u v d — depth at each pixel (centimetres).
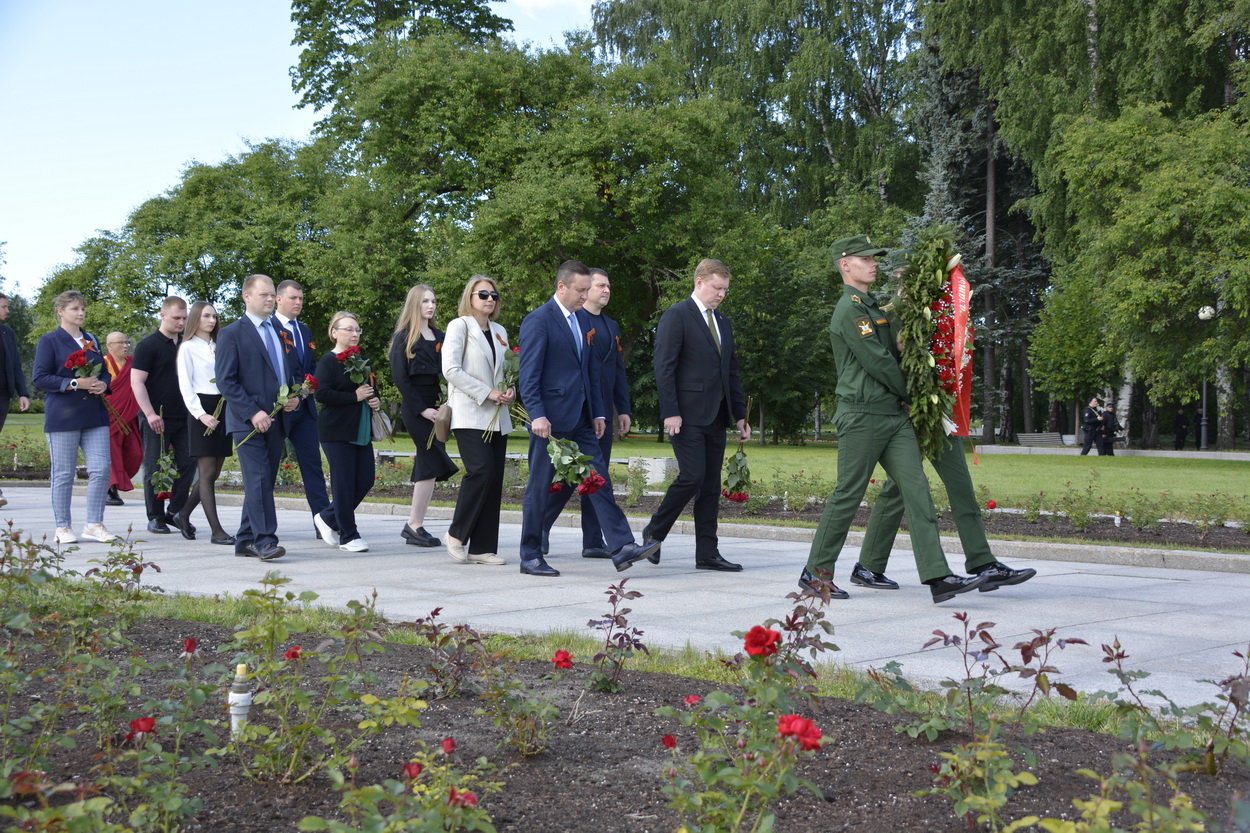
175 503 1095
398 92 3653
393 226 3931
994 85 3753
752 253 3791
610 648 411
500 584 766
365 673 329
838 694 425
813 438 5678
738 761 269
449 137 3600
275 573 324
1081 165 3127
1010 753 332
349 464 967
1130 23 3219
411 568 852
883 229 4378
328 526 1010
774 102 4597
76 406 970
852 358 711
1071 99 3422
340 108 3912
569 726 365
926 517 691
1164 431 5259
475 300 878
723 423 868
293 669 430
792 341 4309
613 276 3784
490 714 375
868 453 701
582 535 1054
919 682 459
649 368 5194
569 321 839
